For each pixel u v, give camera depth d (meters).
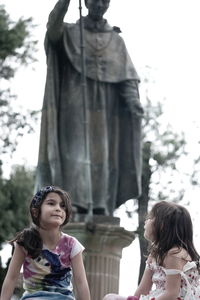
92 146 22.20
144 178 42.03
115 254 21.47
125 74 22.50
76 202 21.62
